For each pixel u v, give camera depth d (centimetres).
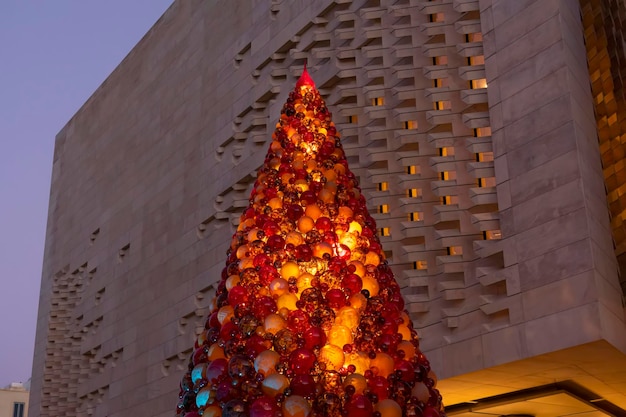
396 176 1998
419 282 1833
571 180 1594
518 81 1764
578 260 1531
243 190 2634
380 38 2180
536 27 1762
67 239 3938
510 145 1738
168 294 2867
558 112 1662
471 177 1839
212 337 780
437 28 1994
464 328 1731
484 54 1866
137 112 3494
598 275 1516
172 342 2758
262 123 2605
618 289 1625
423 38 2042
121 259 3331
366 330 740
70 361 3716
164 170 3123
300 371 699
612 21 1845
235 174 2647
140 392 2895
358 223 828
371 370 724
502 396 1898
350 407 687
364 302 755
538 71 1728
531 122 1708
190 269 2764
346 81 2248
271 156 897
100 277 3472
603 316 1481
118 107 3716
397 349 758
